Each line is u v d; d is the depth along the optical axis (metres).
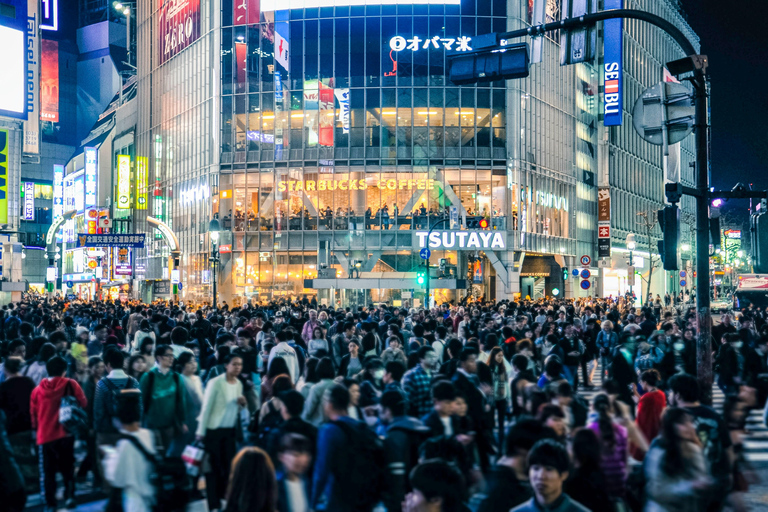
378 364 10.14
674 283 93.25
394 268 54.84
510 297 54.00
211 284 58.62
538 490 4.78
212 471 8.81
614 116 60.47
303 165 56.16
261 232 56.97
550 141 61.00
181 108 66.06
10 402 9.66
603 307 40.44
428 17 55.09
